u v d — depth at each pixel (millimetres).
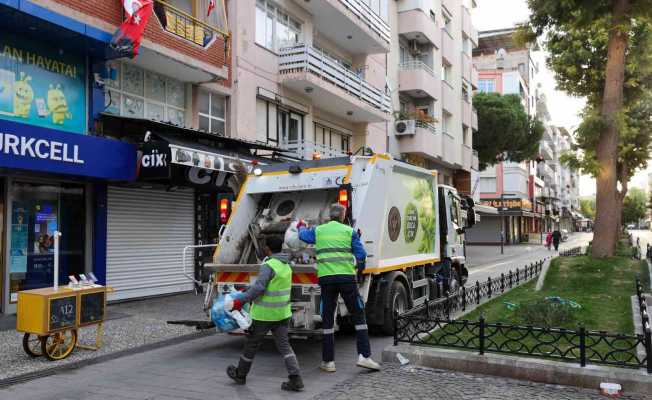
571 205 117625
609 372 5242
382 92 20766
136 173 10672
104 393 5422
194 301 11555
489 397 5059
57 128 10031
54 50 10047
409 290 8766
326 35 19562
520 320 7906
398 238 8492
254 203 8250
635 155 25734
